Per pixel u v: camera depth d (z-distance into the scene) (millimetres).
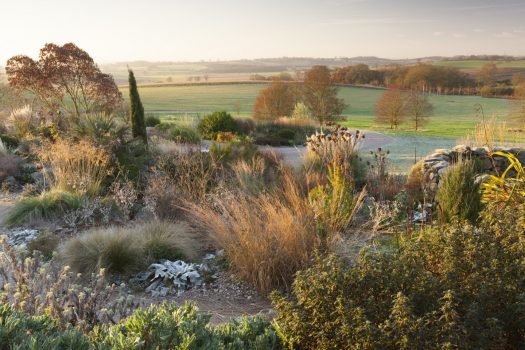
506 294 2832
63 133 13742
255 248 5430
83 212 8031
